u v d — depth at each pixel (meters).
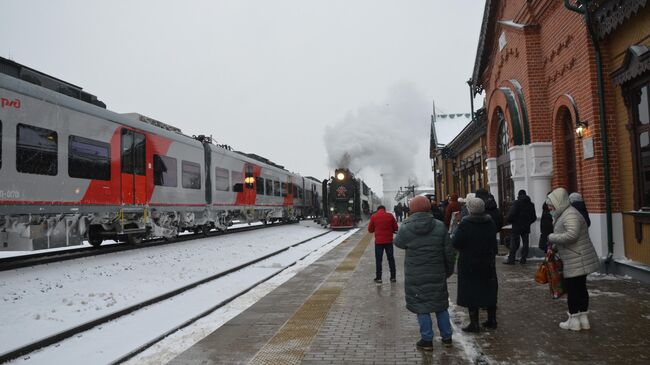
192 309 6.79
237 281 9.15
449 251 4.59
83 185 11.02
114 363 4.43
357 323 5.52
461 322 5.46
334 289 7.73
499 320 5.41
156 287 8.16
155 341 5.15
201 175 17.64
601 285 7.07
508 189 13.23
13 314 5.89
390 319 5.68
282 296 7.39
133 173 13.09
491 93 14.46
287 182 31.11
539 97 10.77
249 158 23.53
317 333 5.14
